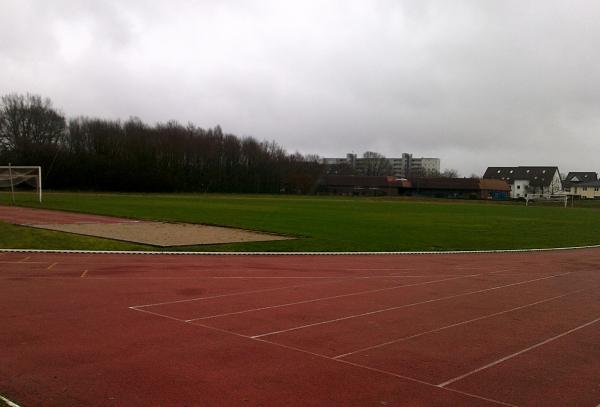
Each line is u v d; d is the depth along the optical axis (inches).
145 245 901.8
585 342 368.5
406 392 266.4
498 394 267.0
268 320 406.6
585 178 7170.3
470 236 1288.1
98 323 385.7
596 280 664.4
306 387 269.4
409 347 344.8
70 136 4402.1
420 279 636.1
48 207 1811.0
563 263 856.3
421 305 479.5
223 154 4857.3
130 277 589.9
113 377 276.5
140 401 245.8
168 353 319.3
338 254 891.4
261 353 323.9
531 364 316.8
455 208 2787.9
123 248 861.2
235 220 1492.4
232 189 4842.5
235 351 326.6
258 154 5073.8
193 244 933.8
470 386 277.3
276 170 5128.0
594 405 255.8
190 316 413.4
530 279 661.3
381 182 5319.9
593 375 299.0
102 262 706.2
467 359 323.3
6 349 320.8
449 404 252.2
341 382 277.9
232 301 474.0
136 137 4500.5
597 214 2657.5
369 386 273.3
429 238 1196.5
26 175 2348.7
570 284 626.5
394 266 754.8
